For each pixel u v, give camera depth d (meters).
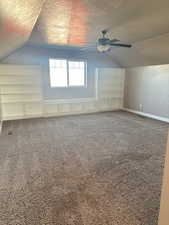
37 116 5.31
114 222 1.42
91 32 3.34
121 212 1.54
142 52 4.66
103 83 6.12
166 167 0.95
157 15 2.43
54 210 1.55
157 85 4.99
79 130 4.02
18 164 2.41
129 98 6.26
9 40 2.46
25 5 1.48
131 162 2.49
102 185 1.94
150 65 5.12
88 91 6.07
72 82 5.79
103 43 3.27
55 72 5.45
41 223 1.41
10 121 4.84
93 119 5.11
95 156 2.68
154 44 4.01
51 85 5.47
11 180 2.02
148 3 2.01
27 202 1.65
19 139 3.42
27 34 2.81
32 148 2.98
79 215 1.50
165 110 4.84
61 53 5.35
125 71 6.33
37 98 5.22
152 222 1.42
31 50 4.92
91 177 2.10
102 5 2.06
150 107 5.34
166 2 2.00
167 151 0.93
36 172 2.20
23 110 5.10
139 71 5.61
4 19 1.48
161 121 4.88
